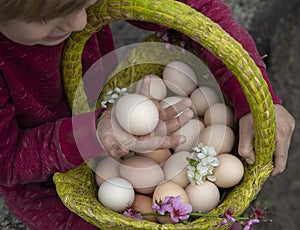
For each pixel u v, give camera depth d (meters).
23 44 0.78
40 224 0.96
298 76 1.37
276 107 0.86
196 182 0.85
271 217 1.25
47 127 0.82
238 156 0.90
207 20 0.73
